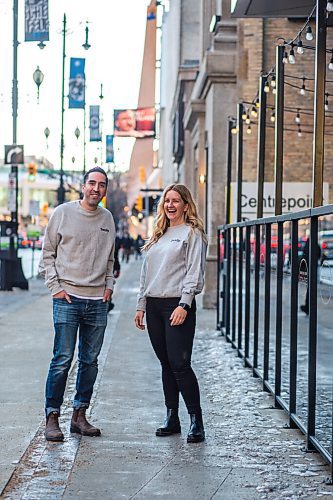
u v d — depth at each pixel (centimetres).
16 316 1762
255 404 860
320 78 710
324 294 680
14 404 855
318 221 688
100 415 802
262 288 1025
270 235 965
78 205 716
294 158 1808
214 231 1888
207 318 1692
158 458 653
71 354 713
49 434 702
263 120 1097
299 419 743
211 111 1906
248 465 637
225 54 1856
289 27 1827
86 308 712
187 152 2803
